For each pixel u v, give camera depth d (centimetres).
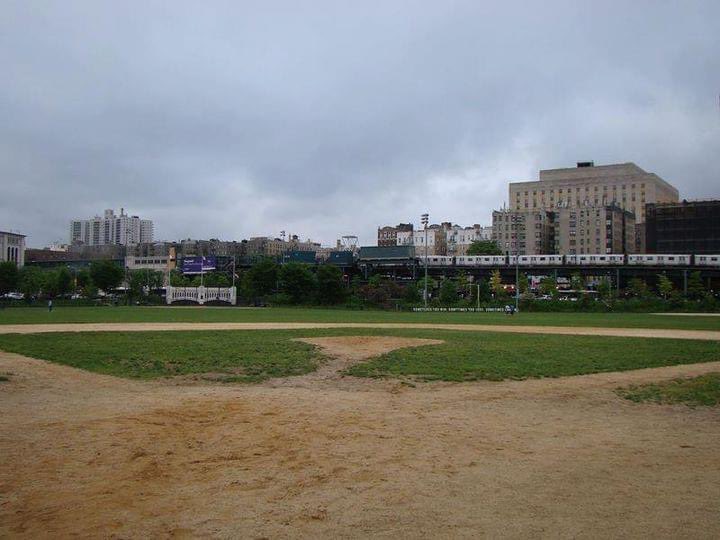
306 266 12188
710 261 11719
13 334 3947
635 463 1158
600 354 2972
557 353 2989
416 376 2272
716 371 2445
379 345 3300
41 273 14075
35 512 891
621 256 12219
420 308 10400
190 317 6469
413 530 823
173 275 15288
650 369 2491
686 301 10144
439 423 1505
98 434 1363
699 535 808
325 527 834
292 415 1588
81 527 834
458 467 1120
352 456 1192
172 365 2506
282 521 856
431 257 13762
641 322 6269
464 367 2469
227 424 1475
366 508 907
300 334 4022
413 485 1014
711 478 1064
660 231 17675
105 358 2698
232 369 2416
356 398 1853
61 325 4909
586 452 1238
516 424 1505
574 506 918
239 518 867
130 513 887
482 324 5753
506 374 2306
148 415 1573
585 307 10062
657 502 938
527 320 6700
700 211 17162
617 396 1903
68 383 2109
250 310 9194
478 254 19012
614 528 832
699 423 1539
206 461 1154
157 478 1050
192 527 835
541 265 12719
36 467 1111
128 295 12975
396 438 1345
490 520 860
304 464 1135
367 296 11131
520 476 1067
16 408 1669
